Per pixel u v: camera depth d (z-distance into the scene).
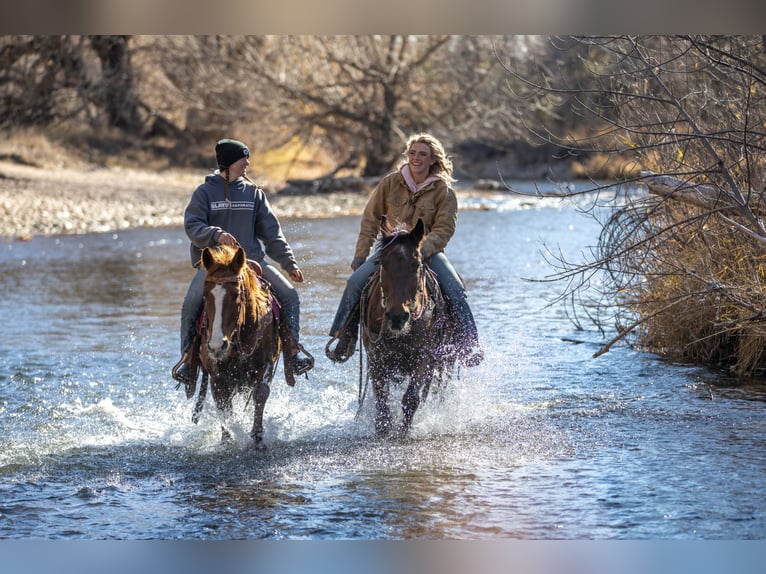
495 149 60.75
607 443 9.92
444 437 10.26
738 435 10.09
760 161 11.77
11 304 19.88
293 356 10.08
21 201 38.34
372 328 9.77
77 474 9.33
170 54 53.09
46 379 13.40
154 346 15.57
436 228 10.27
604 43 11.73
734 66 10.98
